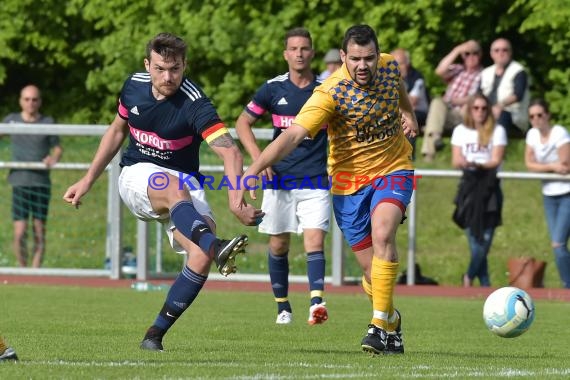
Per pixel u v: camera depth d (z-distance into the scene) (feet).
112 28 156.56
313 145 67.72
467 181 88.94
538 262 91.81
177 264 97.19
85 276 96.12
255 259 98.12
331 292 90.43
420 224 104.99
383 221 47.98
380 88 48.73
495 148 88.69
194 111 46.78
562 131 89.04
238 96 140.67
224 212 98.48
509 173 89.15
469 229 89.25
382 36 135.03
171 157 48.34
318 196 67.10
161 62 45.83
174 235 48.37
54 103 161.99
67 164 94.99
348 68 48.19
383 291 48.03
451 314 73.41
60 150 95.20
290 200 67.41
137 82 47.80
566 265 88.94
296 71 67.31
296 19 139.54
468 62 106.52
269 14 141.18
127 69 146.41
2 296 81.35
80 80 161.89
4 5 158.71
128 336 55.77
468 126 89.25
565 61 138.21
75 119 158.61
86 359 44.96
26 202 95.55
